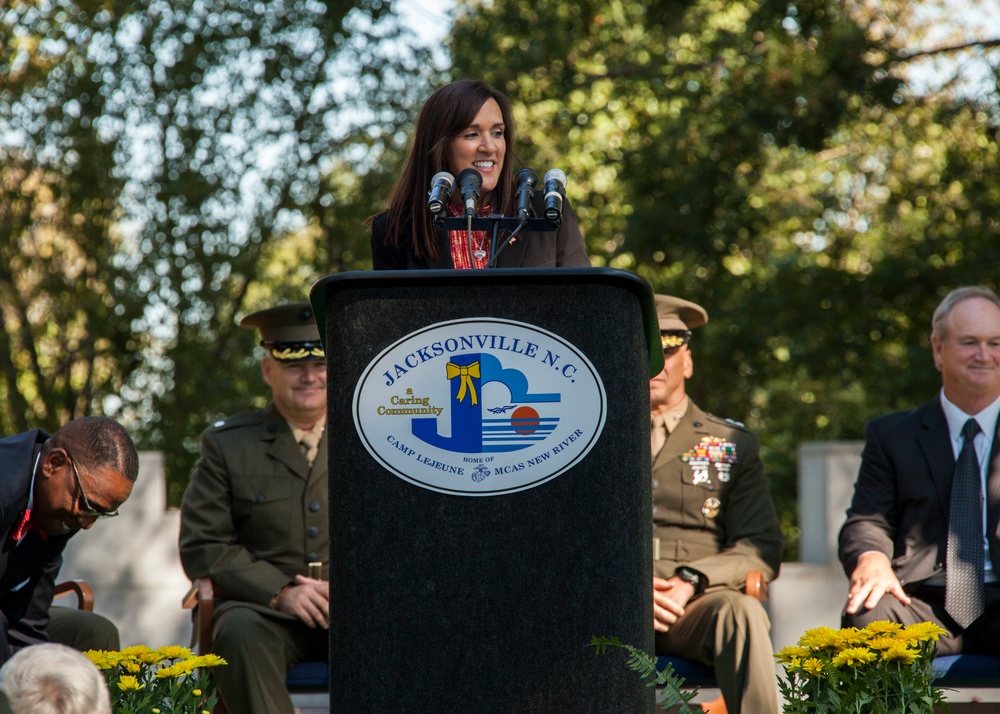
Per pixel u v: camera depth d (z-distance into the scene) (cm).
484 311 404
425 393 404
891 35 2403
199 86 2459
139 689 509
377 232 635
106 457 639
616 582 401
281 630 830
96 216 2469
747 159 2434
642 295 412
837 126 2253
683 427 929
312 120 2525
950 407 871
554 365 404
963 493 841
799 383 2834
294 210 2536
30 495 645
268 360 934
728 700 792
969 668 803
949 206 2570
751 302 2570
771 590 1183
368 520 403
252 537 905
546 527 401
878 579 815
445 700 399
